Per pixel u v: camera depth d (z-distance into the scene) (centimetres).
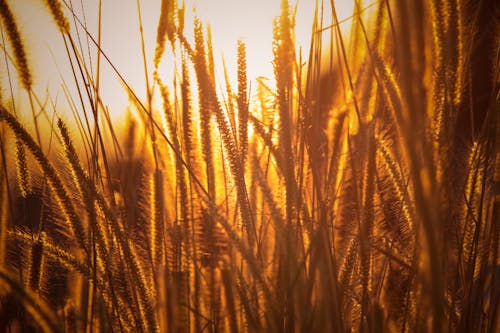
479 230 70
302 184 73
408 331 68
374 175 69
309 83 73
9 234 73
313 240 67
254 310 70
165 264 73
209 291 72
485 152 71
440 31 65
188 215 74
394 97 62
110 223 72
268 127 73
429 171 50
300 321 66
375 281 73
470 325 70
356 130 71
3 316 69
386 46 69
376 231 73
